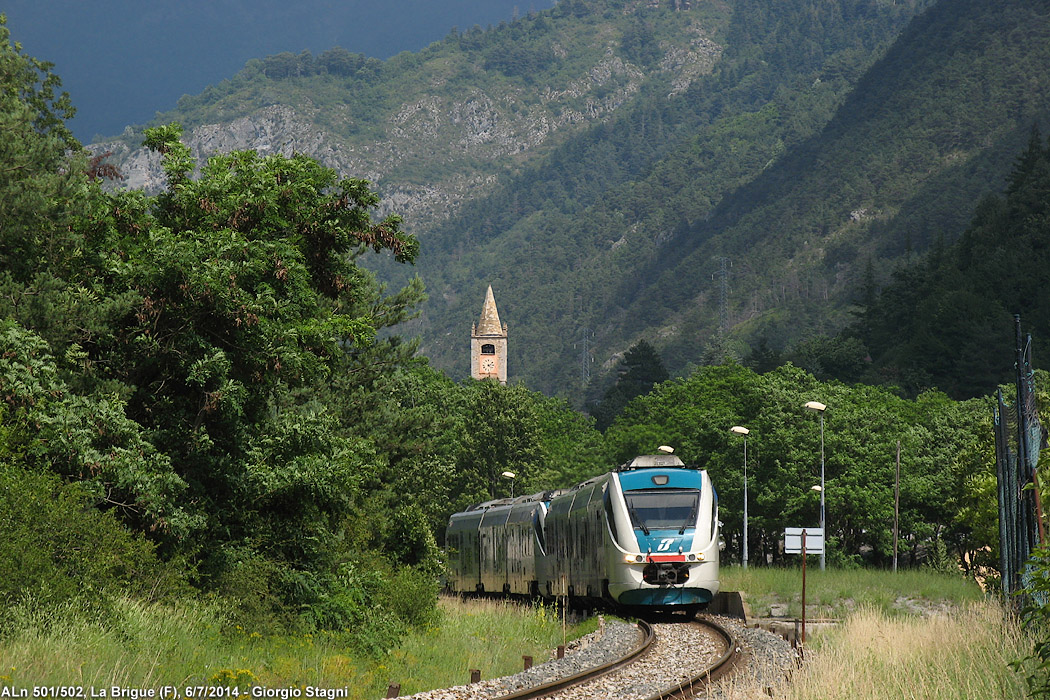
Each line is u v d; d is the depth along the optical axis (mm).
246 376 86250
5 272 77750
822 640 81125
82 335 79750
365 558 103312
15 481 64438
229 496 88562
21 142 81500
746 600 147625
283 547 91250
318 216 90375
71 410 72188
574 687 64062
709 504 121062
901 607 133375
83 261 83062
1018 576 66812
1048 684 45281
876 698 50094
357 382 137375
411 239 94312
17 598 60312
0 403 68812
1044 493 63438
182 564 77000
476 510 193125
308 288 89625
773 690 55562
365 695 60938
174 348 82750
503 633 102250
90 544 67188
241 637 73500
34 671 50656
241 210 86312
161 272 79375
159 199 90125
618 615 124812
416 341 140625
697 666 74812
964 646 61156
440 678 71875
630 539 117812
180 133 92750
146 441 78062
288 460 89688
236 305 80938
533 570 152500
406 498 136625
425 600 96312
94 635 58688
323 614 83500
